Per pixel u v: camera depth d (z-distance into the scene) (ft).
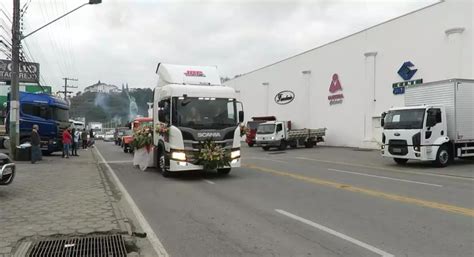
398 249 19.84
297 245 20.72
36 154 63.52
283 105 148.66
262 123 111.65
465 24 78.54
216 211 29.22
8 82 160.15
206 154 44.88
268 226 24.59
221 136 46.39
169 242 21.67
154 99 56.03
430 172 52.75
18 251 19.39
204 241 21.77
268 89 160.15
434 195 34.68
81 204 30.07
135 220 26.76
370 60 103.40
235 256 19.21
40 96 80.43
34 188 37.68
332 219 26.08
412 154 59.31
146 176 50.72
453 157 60.54
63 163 65.05
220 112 47.01
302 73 135.13
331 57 120.78
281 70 150.20
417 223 24.82
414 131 59.00
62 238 21.61
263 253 19.57
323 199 33.12
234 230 23.86
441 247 20.11
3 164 32.94
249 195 35.63
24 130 77.92
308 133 115.14
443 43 83.46
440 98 61.82
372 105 103.24
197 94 46.57
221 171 51.55
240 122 48.32
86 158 79.66
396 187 39.29
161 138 51.08
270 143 106.73
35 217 25.86
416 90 65.51
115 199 34.40
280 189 38.73
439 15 84.33
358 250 19.76
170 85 47.52
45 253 19.51
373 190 37.45
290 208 29.71
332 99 120.37
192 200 33.78
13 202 30.78
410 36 92.07
